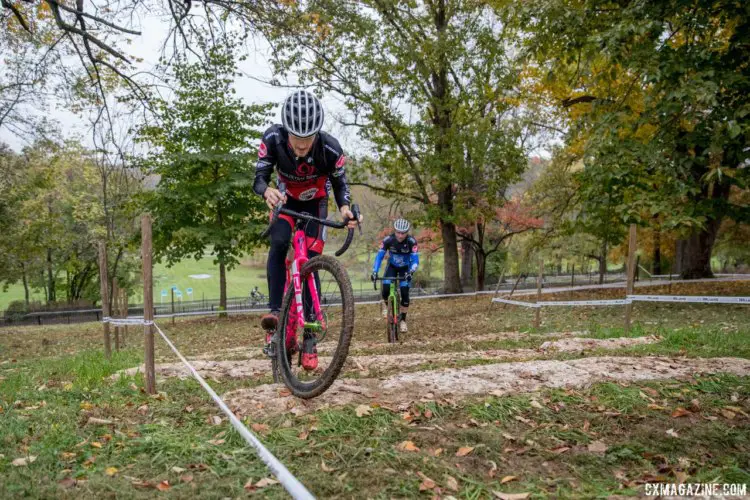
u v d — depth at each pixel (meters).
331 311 17.59
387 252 9.62
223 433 3.29
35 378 6.02
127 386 4.72
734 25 12.25
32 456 2.91
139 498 2.47
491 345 8.27
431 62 19.22
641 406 3.89
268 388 4.21
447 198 22.56
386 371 5.45
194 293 62.62
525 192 27.47
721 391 4.20
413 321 14.53
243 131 20.30
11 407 3.97
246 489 2.57
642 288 19.44
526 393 4.15
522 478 2.86
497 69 18.67
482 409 3.74
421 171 20.52
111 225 21.11
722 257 43.44
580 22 11.52
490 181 20.91
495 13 18.34
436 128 20.16
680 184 9.95
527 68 18.58
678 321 10.27
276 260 4.10
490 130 19.64
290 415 3.60
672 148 10.28
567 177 23.59
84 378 5.29
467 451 3.07
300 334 4.17
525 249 27.11
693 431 3.42
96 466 2.83
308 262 3.79
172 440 3.14
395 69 18.98
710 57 9.89
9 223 27.94
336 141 3.98
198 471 2.78
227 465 2.84
